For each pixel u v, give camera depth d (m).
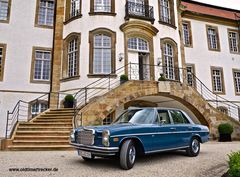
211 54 23.05
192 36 22.69
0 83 16.05
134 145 6.64
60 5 17.86
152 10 17.67
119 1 16.98
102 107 12.16
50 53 17.64
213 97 21.94
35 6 17.97
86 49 15.77
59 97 16.11
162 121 7.32
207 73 22.36
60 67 16.67
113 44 15.99
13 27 17.11
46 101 16.61
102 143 6.05
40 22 18.06
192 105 14.83
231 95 22.81
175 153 8.95
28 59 16.94
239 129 15.63
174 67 16.84
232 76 23.41
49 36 17.75
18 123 11.28
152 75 16.64
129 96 12.96
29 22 17.53
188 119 8.59
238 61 24.09
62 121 11.88
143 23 16.77
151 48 17.05
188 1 24.89
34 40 17.34
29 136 10.16
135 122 7.15
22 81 16.48
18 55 16.78
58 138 10.22
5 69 16.31
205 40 23.17
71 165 6.61
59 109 13.58
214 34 23.97
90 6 16.53
